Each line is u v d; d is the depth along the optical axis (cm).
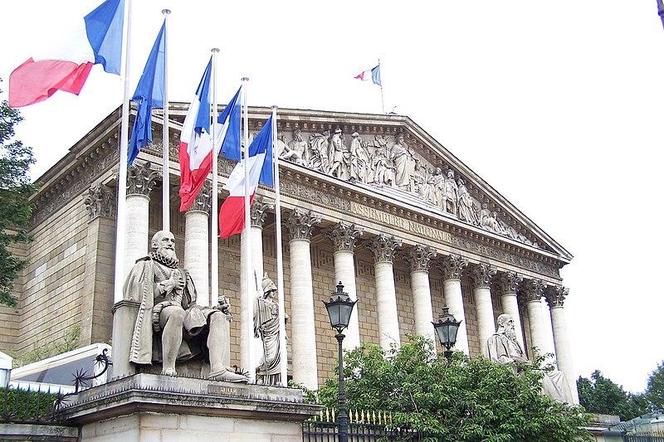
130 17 2591
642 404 10869
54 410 1803
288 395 1789
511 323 3756
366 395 2934
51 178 5712
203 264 4919
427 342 3303
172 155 5056
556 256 8175
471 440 2747
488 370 3006
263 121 5731
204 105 3131
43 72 2353
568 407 3191
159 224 5391
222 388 1670
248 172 3566
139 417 1531
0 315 5722
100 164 5238
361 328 6562
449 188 7219
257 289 4444
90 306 4862
